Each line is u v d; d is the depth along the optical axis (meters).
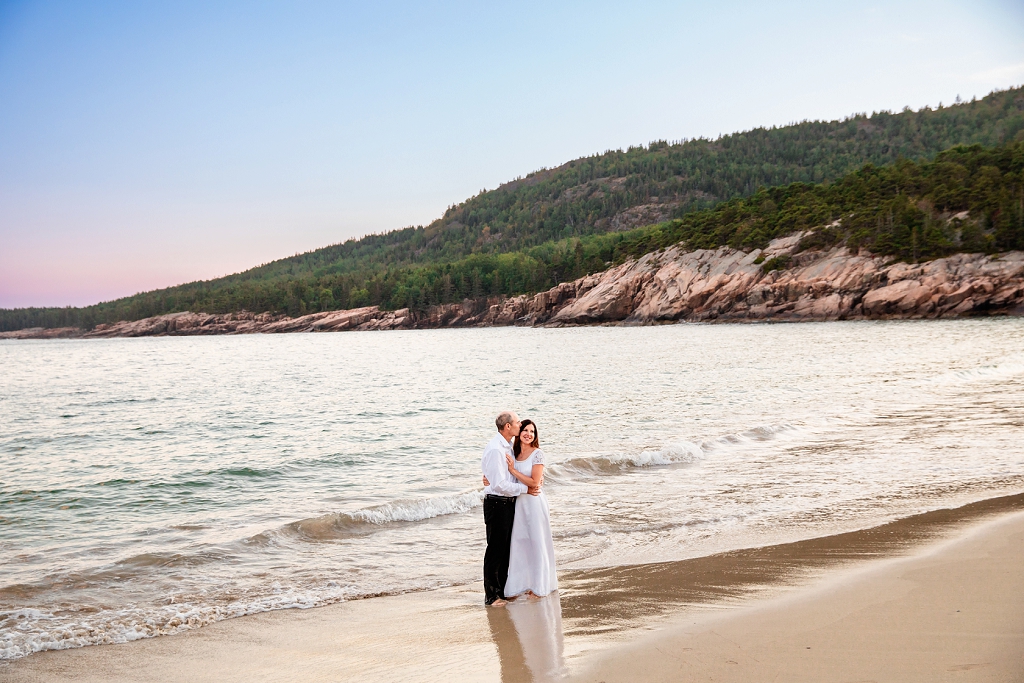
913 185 128.75
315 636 5.45
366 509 9.47
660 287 123.94
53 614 6.11
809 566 6.59
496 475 6.11
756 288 108.56
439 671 4.58
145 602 6.42
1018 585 5.60
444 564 7.53
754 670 4.21
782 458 12.74
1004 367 29.17
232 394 33.25
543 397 26.17
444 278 191.12
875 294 96.69
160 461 15.42
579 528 8.55
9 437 20.14
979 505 8.78
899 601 5.36
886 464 11.81
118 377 48.81
